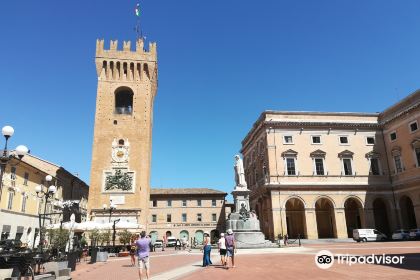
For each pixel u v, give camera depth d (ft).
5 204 172.96
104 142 226.17
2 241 90.12
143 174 223.71
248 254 115.34
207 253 87.10
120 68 242.17
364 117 244.01
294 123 231.09
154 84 264.11
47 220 221.66
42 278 62.80
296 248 131.85
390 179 231.50
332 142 233.55
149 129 238.68
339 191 223.10
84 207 319.06
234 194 149.69
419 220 205.77
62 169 245.86
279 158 225.97
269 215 218.79
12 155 76.79
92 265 104.68
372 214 222.69
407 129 218.38
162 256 138.10
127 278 71.51
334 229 219.82
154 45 251.60
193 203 334.03
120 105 247.91
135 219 212.43
